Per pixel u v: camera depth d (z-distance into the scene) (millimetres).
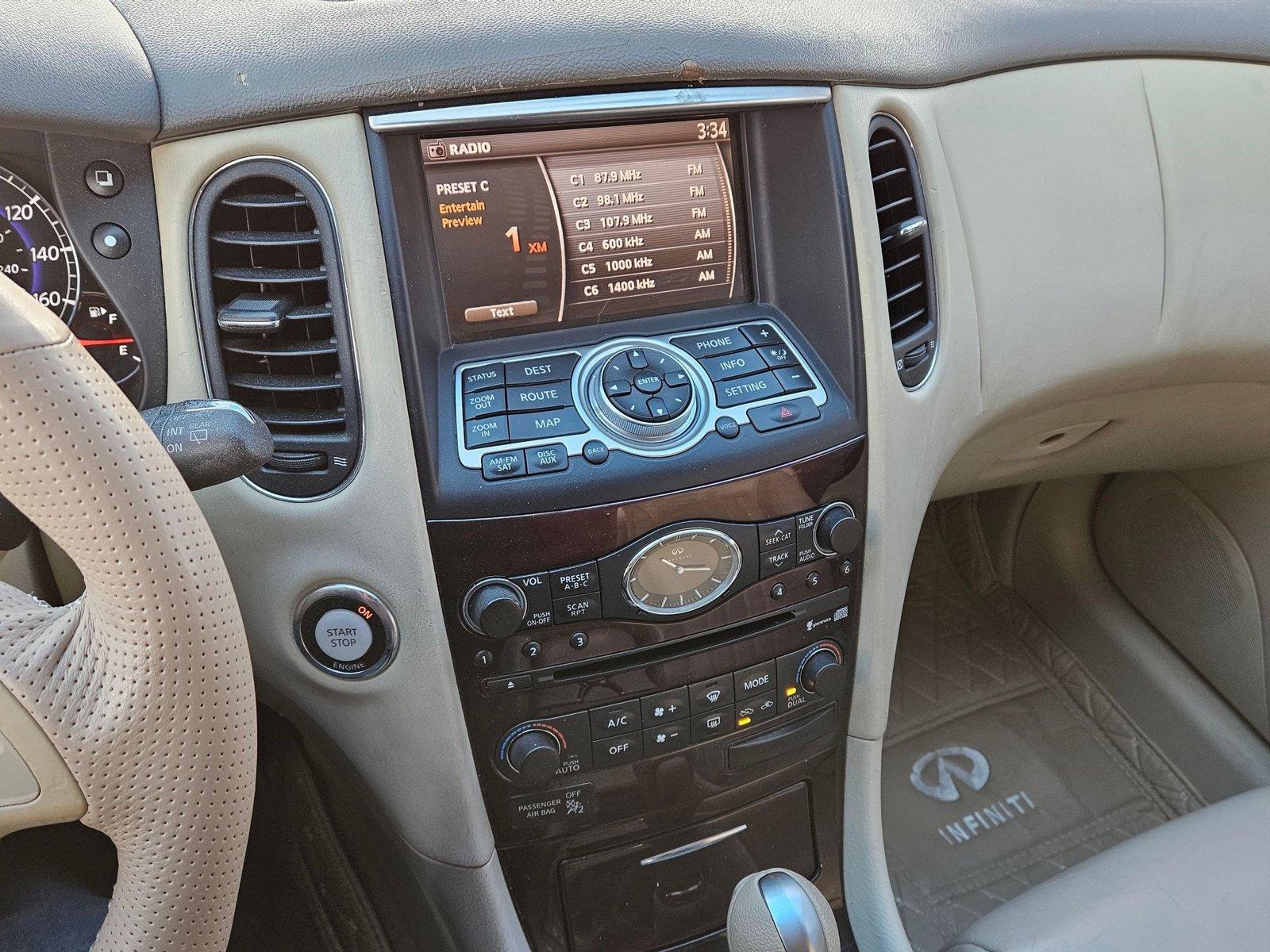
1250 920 886
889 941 1125
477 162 807
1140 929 892
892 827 1476
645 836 1012
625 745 932
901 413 955
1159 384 1234
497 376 838
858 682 1056
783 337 916
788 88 856
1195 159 1110
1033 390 1136
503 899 991
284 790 1326
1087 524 1703
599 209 848
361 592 839
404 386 797
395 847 1032
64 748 554
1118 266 1113
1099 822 1497
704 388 865
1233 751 1515
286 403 819
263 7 784
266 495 818
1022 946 900
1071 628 1716
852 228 897
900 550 1021
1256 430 1354
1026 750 1589
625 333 885
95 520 494
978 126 1021
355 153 764
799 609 952
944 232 993
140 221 775
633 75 801
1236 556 1487
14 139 736
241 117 750
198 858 595
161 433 644
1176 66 1084
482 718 896
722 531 869
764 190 896
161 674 533
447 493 808
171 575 518
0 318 458
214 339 802
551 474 814
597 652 884
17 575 878
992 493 1804
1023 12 1048
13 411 467
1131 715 1619
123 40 759
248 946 1201
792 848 1104
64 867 842
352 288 779
